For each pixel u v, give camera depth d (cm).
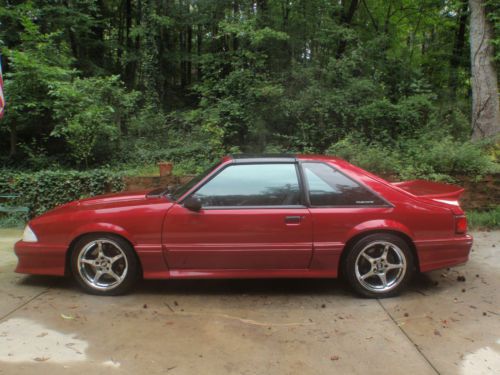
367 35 1534
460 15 1509
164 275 386
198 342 306
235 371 268
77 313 355
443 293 403
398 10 1600
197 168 845
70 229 388
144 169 828
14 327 328
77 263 391
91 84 895
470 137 1020
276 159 402
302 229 380
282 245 380
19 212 706
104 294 392
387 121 1055
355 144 892
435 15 1578
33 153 985
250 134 1096
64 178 728
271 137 1111
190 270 387
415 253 392
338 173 394
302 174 393
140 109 1223
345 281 407
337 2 1373
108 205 399
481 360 283
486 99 970
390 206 385
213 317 349
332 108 1043
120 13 1823
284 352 292
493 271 467
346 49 1253
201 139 1066
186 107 1514
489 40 959
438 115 1095
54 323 335
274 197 387
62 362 277
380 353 291
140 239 382
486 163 730
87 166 923
